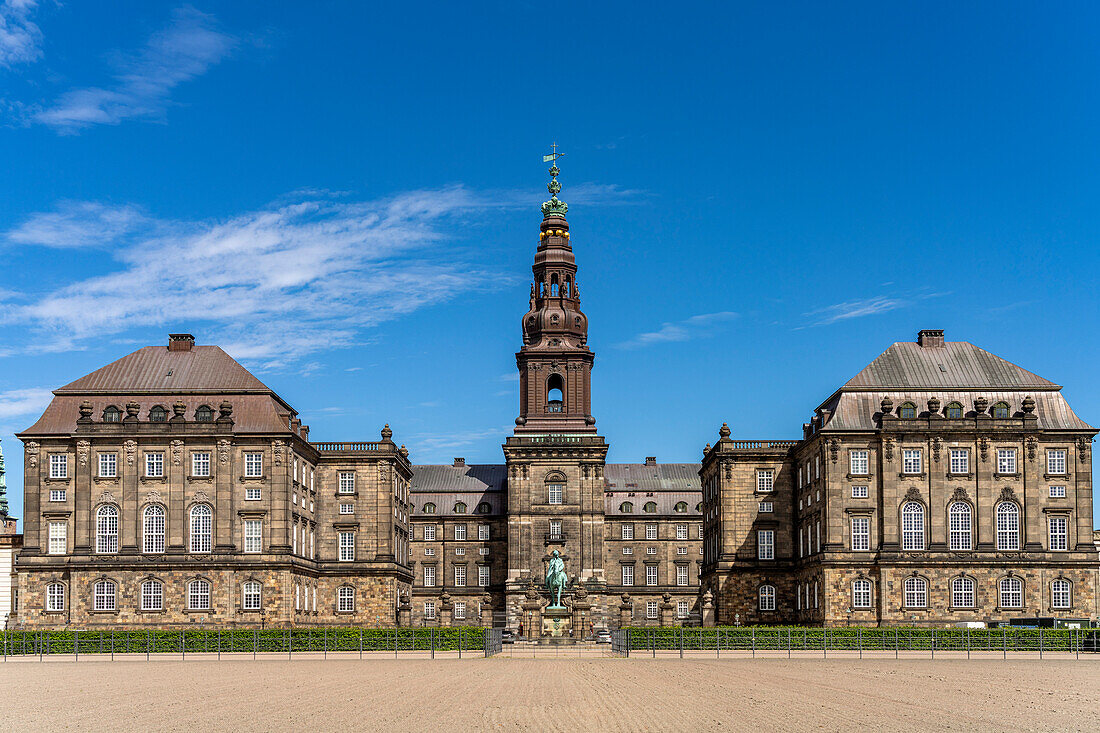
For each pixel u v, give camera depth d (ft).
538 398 593.42
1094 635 365.20
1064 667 294.66
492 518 618.44
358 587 520.01
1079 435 453.17
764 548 516.73
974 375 469.98
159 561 463.01
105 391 480.23
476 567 615.98
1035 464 452.35
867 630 370.12
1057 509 449.89
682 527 624.18
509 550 564.71
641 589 614.75
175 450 469.57
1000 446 454.40
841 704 200.85
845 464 456.86
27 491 469.98
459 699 210.38
